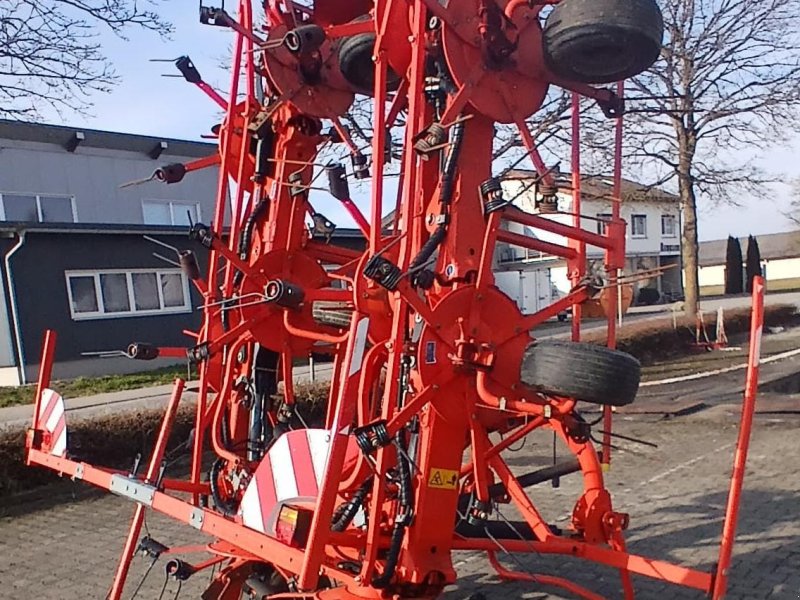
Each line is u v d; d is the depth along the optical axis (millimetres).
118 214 24453
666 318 21641
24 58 10586
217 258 5777
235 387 5816
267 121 5820
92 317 18766
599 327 21531
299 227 5949
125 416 9148
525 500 3986
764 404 11344
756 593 4879
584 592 4105
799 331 24047
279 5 5723
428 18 3893
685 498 7023
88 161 23875
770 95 16156
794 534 5898
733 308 27688
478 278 3805
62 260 18312
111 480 4617
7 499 8078
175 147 25641
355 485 3812
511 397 3838
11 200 22312
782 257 63531
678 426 10289
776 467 7898
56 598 5473
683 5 15828
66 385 15758
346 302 5141
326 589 3689
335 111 5824
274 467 3566
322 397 10227
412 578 3596
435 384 3650
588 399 3428
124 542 6668
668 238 43062
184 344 20562
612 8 3555
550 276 25828
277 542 3389
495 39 3854
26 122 11414
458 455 3795
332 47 5734
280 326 5668
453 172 3854
